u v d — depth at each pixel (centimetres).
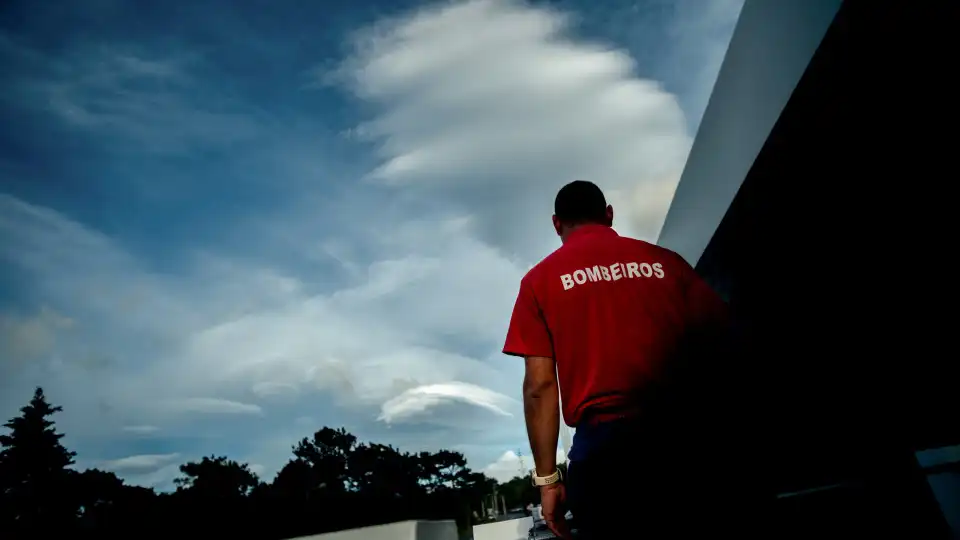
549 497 121
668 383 109
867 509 199
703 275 338
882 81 164
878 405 256
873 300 268
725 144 252
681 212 358
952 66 158
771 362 314
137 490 3844
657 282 122
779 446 278
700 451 102
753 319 357
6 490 3881
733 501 98
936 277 235
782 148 202
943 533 183
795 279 318
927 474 191
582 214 153
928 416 233
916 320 243
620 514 100
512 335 129
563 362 120
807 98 173
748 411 110
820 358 303
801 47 163
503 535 544
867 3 134
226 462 4547
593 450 106
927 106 178
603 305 120
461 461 6738
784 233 278
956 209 222
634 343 113
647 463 101
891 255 254
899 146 201
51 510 3700
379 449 6050
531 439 124
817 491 210
